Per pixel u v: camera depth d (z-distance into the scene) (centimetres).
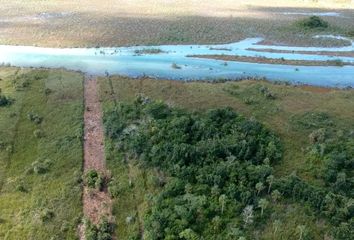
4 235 5422
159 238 5222
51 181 6250
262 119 7481
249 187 5769
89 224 5550
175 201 5644
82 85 8819
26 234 5444
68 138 7081
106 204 5894
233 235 5156
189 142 6638
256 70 9769
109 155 6694
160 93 8419
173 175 6131
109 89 8612
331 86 9094
